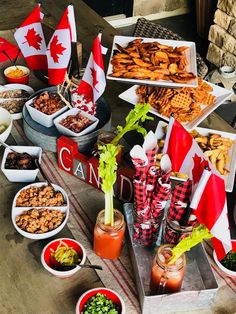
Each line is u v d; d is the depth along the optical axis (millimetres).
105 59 1895
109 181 1030
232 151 1399
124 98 1538
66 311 1063
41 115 1476
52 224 1217
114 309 1031
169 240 1122
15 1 2305
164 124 1454
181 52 1538
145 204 1080
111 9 4035
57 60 1394
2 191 1339
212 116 1653
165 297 1028
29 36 1579
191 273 1132
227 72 2945
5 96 1645
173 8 4230
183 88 1522
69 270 1113
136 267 1101
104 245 1144
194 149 1013
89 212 1301
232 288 1134
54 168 1431
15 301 1075
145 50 1529
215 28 3314
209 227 925
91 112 1497
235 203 1324
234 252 1187
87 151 1451
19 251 1185
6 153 1394
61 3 2303
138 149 986
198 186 915
